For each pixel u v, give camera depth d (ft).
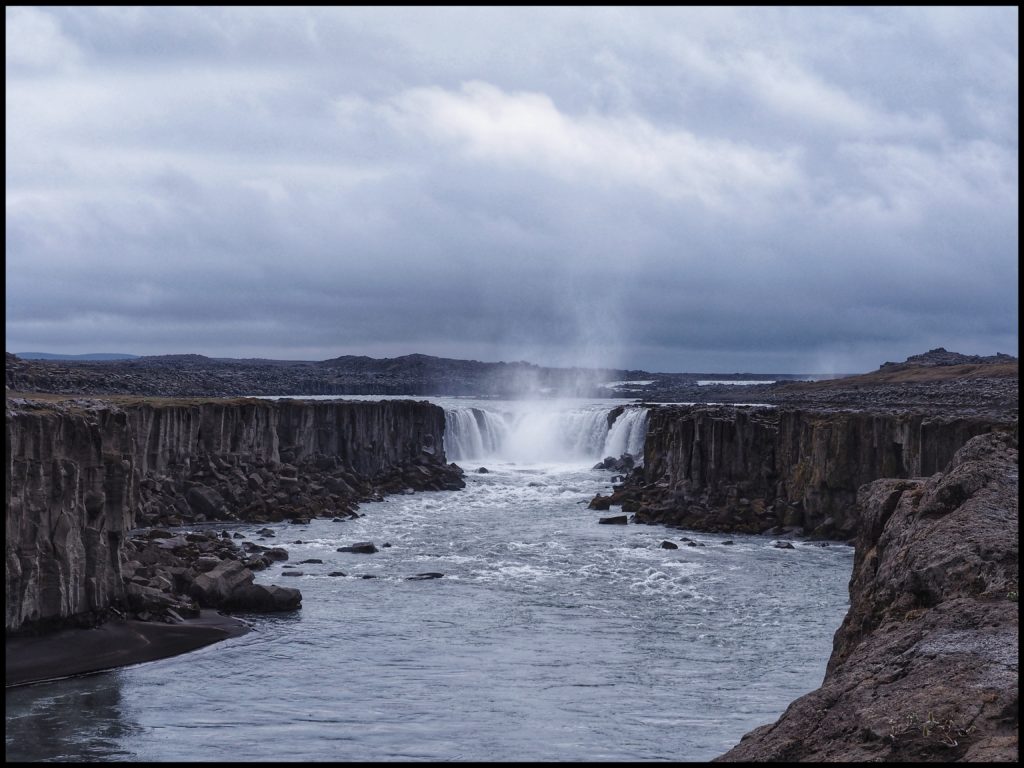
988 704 69.87
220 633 182.60
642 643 182.80
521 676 162.91
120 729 136.87
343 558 258.16
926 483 115.85
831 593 222.89
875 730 70.49
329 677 161.27
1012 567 90.58
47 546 164.14
